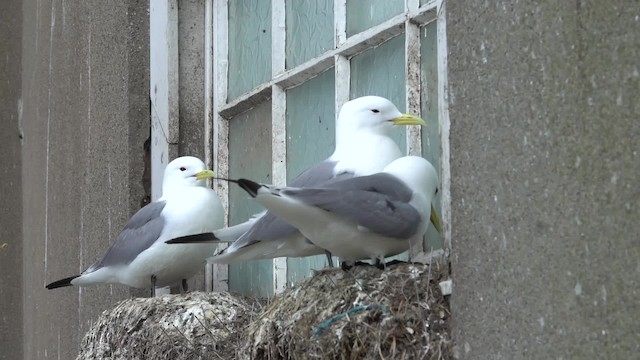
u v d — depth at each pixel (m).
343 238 4.76
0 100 11.98
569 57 3.81
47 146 10.09
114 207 8.29
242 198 7.36
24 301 10.88
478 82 4.30
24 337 10.88
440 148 4.79
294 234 5.32
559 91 3.86
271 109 7.01
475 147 4.31
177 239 5.38
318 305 4.76
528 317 3.98
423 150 5.61
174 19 7.76
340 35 6.24
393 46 5.86
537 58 3.97
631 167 3.54
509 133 4.11
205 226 7.20
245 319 6.44
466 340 4.32
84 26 9.05
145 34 8.15
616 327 3.58
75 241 9.13
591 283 3.69
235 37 7.51
